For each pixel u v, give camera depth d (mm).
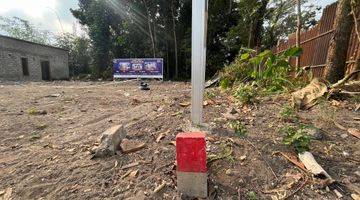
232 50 20938
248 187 1907
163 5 22641
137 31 23906
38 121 4109
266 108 3693
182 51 23344
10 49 19016
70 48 32094
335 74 4688
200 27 2641
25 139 3227
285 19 17672
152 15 23281
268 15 16734
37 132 3514
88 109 5094
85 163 2357
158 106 4703
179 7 23281
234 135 2666
